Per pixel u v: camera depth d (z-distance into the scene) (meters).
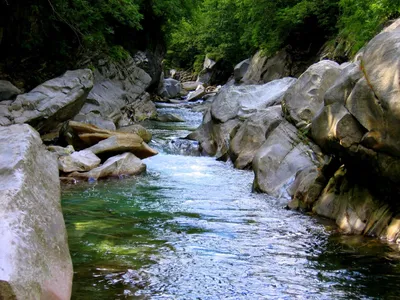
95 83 17.39
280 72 23.94
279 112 10.52
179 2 25.00
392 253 4.93
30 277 2.73
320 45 22.59
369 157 5.20
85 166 9.20
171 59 49.34
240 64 30.50
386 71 4.89
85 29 15.77
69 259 3.56
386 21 12.16
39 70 15.66
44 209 3.59
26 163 3.74
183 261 4.67
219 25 39.28
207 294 3.92
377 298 3.89
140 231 5.68
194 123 18.89
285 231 5.74
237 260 4.73
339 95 5.66
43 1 14.34
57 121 12.64
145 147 10.44
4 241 2.77
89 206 6.93
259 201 7.34
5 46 14.59
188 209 6.82
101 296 3.79
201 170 10.13
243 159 10.32
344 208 6.02
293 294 3.95
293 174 7.73
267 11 24.39
